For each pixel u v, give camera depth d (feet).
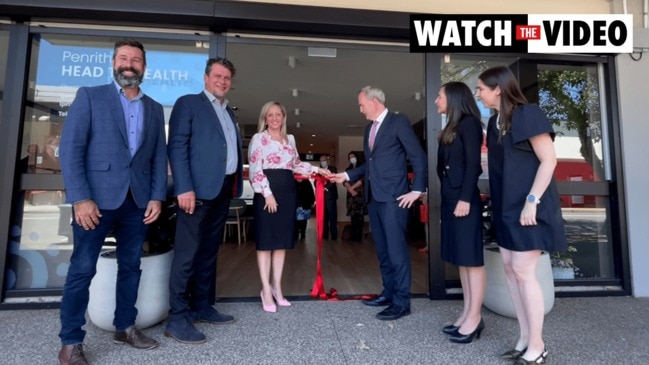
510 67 10.07
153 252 7.09
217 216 7.01
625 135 9.61
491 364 5.57
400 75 15.58
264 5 8.60
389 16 9.09
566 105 10.15
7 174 7.97
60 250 8.38
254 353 5.82
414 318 7.45
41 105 8.46
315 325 6.99
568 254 9.77
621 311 8.08
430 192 9.14
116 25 8.56
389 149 7.64
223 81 6.81
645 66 9.77
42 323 6.97
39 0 7.86
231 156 6.94
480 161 6.22
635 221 9.45
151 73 8.91
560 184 9.70
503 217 5.41
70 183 5.05
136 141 5.71
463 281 6.66
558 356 5.85
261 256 7.83
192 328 6.25
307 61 13.99
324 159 20.01
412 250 15.58
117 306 5.97
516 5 9.74
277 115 7.93
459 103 6.46
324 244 17.49
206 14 8.34
